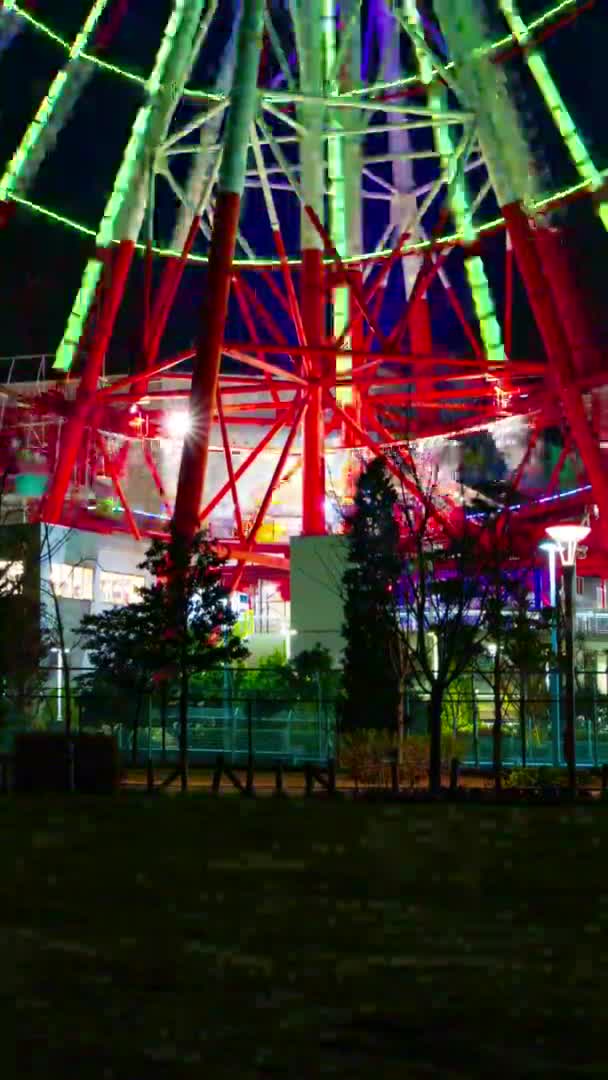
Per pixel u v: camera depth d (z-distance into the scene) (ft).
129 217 183.32
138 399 179.32
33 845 55.72
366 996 27.94
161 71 180.45
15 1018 26.09
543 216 187.93
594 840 58.65
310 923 36.68
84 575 181.27
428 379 199.41
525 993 28.19
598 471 151.84
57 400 183.21
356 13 194.08
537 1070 22.70
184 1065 22.91
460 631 114.21
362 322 210.79
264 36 197.26
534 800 86.43
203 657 116.88
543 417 199.21
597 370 176.24
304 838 58.95
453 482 195.42
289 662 155.02
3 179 197.36
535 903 40.27
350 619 123.13
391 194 236.22
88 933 35.17
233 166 151.02
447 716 131.23
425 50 167.43
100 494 227.61
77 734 102.17
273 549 232.32
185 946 33.37
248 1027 25.53
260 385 174.60
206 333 147.64
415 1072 22.59
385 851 53.93
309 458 174.60
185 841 57.57
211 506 178.91
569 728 91.40
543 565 169.89
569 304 189.47
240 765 120.78
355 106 162.40
